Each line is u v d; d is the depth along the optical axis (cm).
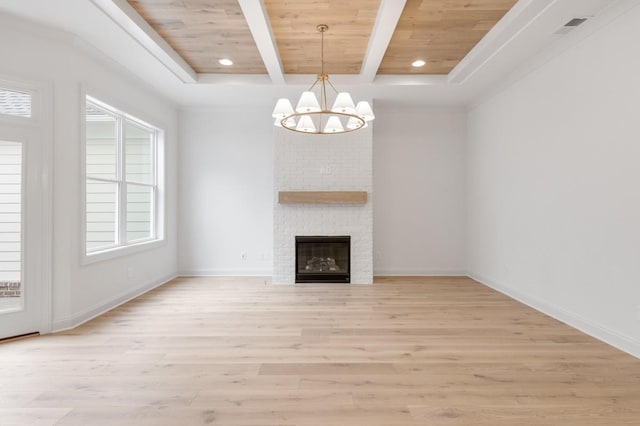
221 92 496
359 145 515
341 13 317
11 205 305
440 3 301
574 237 330
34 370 241
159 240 507
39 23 307
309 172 514
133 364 251
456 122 573
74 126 336
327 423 183
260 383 224
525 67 402
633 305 268
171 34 356
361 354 269
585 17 297
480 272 528
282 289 479
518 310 383
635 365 250
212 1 297
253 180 573
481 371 241
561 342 293
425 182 574
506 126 452
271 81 460
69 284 329
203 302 415
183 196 571
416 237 574
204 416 189
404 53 402
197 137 571
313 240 513
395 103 547
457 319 353
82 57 347
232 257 574
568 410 195
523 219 415
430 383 224
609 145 289
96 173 475
